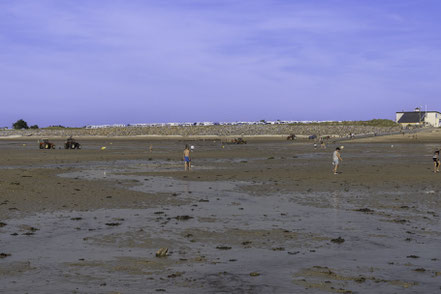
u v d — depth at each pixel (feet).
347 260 34.86
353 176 97.91
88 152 222.69
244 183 87.45
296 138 477.36
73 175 105.29
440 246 38.83
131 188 80.07
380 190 74.95
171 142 394.32
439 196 67.46
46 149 261.03
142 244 40.09
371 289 28.27
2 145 336.08
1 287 28.81
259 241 41.01
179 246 39.37
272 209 57.88
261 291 27.99
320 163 138.92
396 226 46.98
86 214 54.75
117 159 167.73
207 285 29.09
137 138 560.61
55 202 63.41
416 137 360.69
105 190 76.84
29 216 53.26
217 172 111.96
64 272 31.96
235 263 34.09
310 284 29.25
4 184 79.36
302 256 35.99
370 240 41.11
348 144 298.35
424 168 116.47
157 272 31.91
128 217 52.85
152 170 119.65
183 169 122.42
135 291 27.96
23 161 157.58
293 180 91.76
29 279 30.40
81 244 40.09
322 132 572.92
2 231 45.34
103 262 34.45
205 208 58.95
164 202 64.13
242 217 52.54
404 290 28.07
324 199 65.98
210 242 40.73
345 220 50.34
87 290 28.17
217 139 477.77
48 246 39.37
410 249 37.96
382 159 154.51
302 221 49.98
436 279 30.17
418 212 54.70
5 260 35.09
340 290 28.07
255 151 221.25
